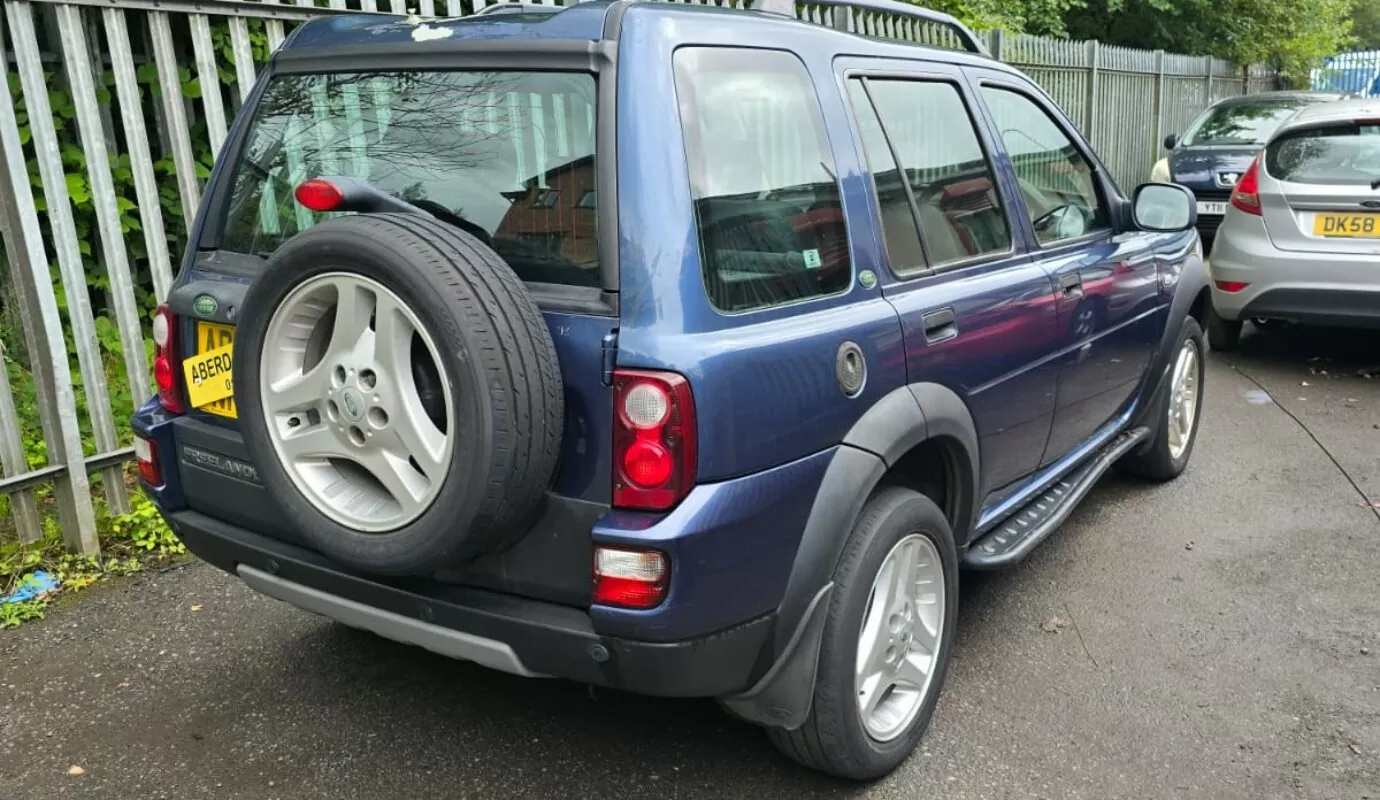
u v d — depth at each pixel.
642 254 2.37
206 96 4.70
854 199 2.95
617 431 2.36
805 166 2.82
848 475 2.70
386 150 2.79
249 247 3.07
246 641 3.83
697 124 2.54
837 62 3.07
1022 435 3.71
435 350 2.28
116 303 4.50
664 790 3.01
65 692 3.49
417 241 2.30
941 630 3.21
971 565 3.50
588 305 2.40
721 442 2.38
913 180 3.26
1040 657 3.76
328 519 2.52
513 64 2.59
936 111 3.48
